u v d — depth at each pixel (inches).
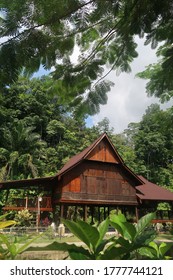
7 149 1326.3
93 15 137.9
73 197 770.2
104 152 840.3
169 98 272.4
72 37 158.2
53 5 122.9
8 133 1330.0
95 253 55.2
